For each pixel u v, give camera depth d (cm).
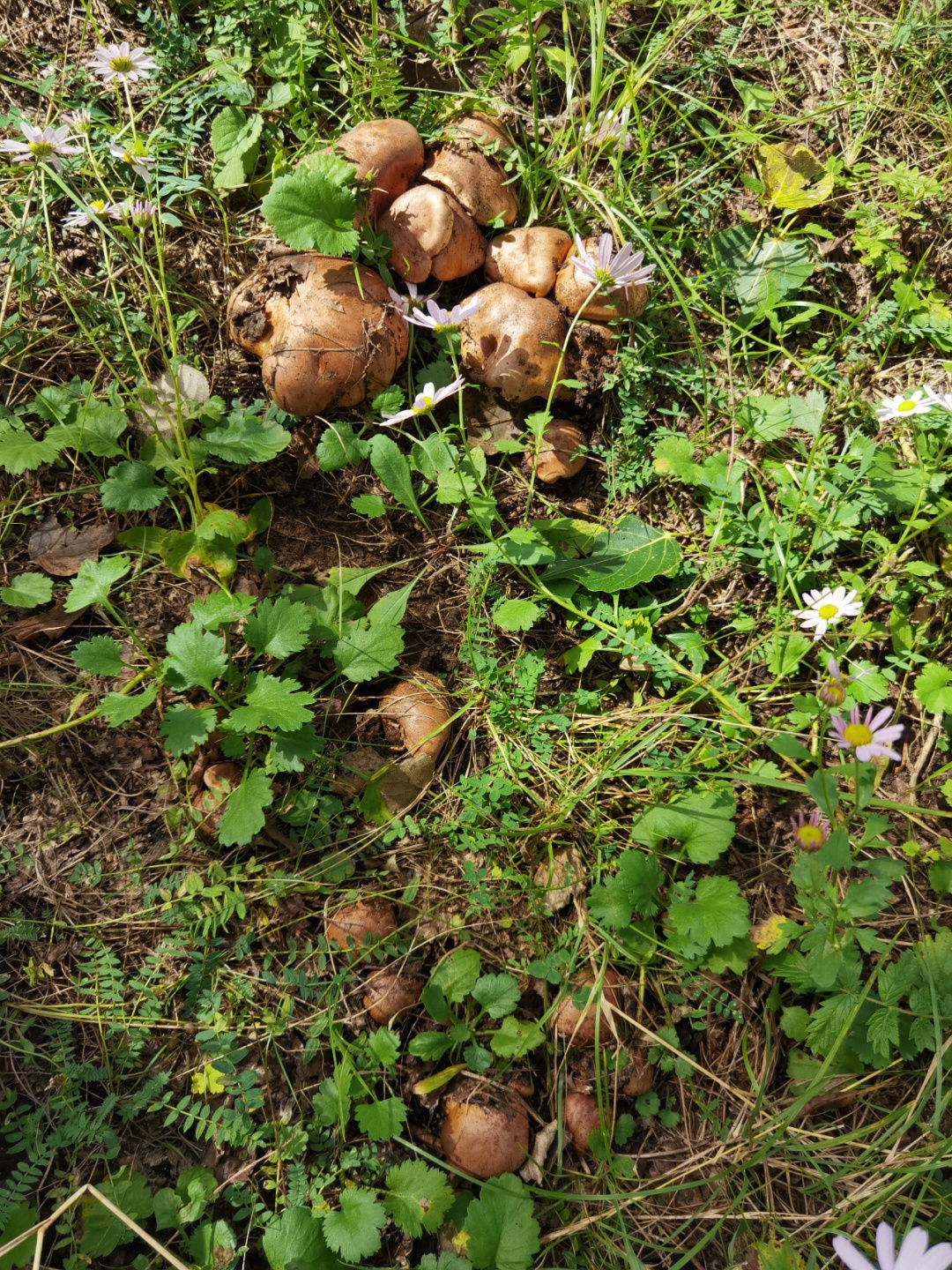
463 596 62
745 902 50
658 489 65
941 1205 48
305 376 59
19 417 61
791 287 69
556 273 64
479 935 53
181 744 50
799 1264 46
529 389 62
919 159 74
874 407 65
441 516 64
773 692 60
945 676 58
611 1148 50
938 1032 48
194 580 60
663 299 68
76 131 61
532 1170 49
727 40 74
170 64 68
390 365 61
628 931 52
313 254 60
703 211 70
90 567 55
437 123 67
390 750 57
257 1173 48
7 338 62
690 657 59
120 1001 51
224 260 65
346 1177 48
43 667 57
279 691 52
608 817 56
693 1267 48
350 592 59
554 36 73
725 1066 52
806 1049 52
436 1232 48
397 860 55
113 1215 46
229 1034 50
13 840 54
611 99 72
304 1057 50
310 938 53
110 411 60
